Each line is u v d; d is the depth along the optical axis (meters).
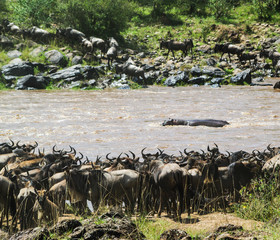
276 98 40.31
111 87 50.78
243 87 50.00
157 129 27.42
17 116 31.75
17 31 61.03
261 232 10.11
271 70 59.09
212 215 13.39
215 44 61.03
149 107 36.09
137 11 79.31
